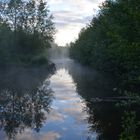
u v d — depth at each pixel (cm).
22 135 1477
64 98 2627
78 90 3148
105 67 3778
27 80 4359
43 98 2648
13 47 7175
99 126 1583
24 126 1664
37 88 3388
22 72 5878
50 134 1481
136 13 668
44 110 2102
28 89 3288
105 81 3950
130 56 764
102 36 3866
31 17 7669
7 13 7444
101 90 3011
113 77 3784
